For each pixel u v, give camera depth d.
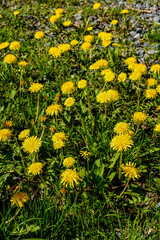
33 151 1.79
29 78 3.35
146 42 3.90
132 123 2.52
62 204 1.92
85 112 2.70
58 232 1.78
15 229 1.65
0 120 2.52
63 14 4.97
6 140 2.12
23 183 2.14
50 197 1.93
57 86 3.19
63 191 1.88
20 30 4.59
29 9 5.33
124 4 5.14
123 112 2.78
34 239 1.47
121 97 3.00
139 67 2.51
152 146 2.37
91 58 3.60
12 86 3.16
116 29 4.31
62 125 2.64
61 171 2.12
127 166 1.80
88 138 2.30
